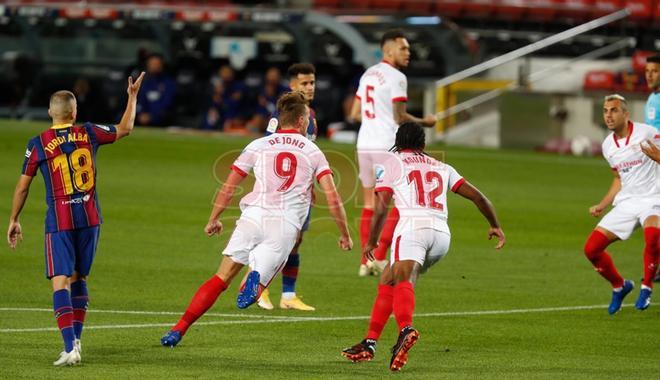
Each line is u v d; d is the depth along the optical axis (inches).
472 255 2155.5
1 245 2046.0
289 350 1357.0
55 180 1256.8
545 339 1465.3
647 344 1450.5
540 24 5364.2
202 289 1347.2
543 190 3107.8
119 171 3110.2
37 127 3956.7
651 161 1635.1
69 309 1243.8
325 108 4227.4
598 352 1396.4
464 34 4586.6
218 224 1349.7
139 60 4350.4
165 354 1311.5
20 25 4621.1
